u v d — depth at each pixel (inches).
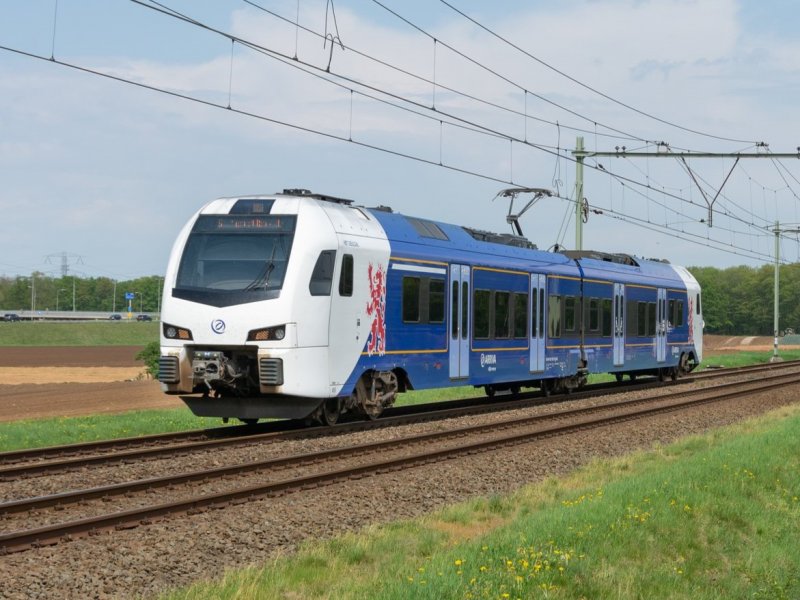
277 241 717.3
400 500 503.8
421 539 412.5
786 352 3134.8
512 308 987.9
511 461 639.1
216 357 703.1
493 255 956.0
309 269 709.9
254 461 587.8
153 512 422.9
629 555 390.3
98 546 374.9
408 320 816.3
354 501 488.7
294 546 400.2
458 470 593.9
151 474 545.6
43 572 339.0
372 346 768.9
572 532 400.8
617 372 1274.6
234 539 399.2
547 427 820.0
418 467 599.5
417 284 829.2
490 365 946.1
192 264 730.2
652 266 1379.2
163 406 1279.5
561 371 1093.1
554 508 471.2
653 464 633.6
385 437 727.1
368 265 764.0
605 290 1201.4
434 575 326.3
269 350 693.9
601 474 605.0
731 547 427.2
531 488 546.3
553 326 1074.1
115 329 5413.4
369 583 333.4
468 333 906.7
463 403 1062.4
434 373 855.1
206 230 738.8
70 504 448.1
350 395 750.5
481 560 350.9
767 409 1069.1
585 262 1173.1
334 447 669.3
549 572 340.8
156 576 345.1
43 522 418.3
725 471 561.0
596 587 336.5
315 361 709.3
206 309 709.3
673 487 509.0
